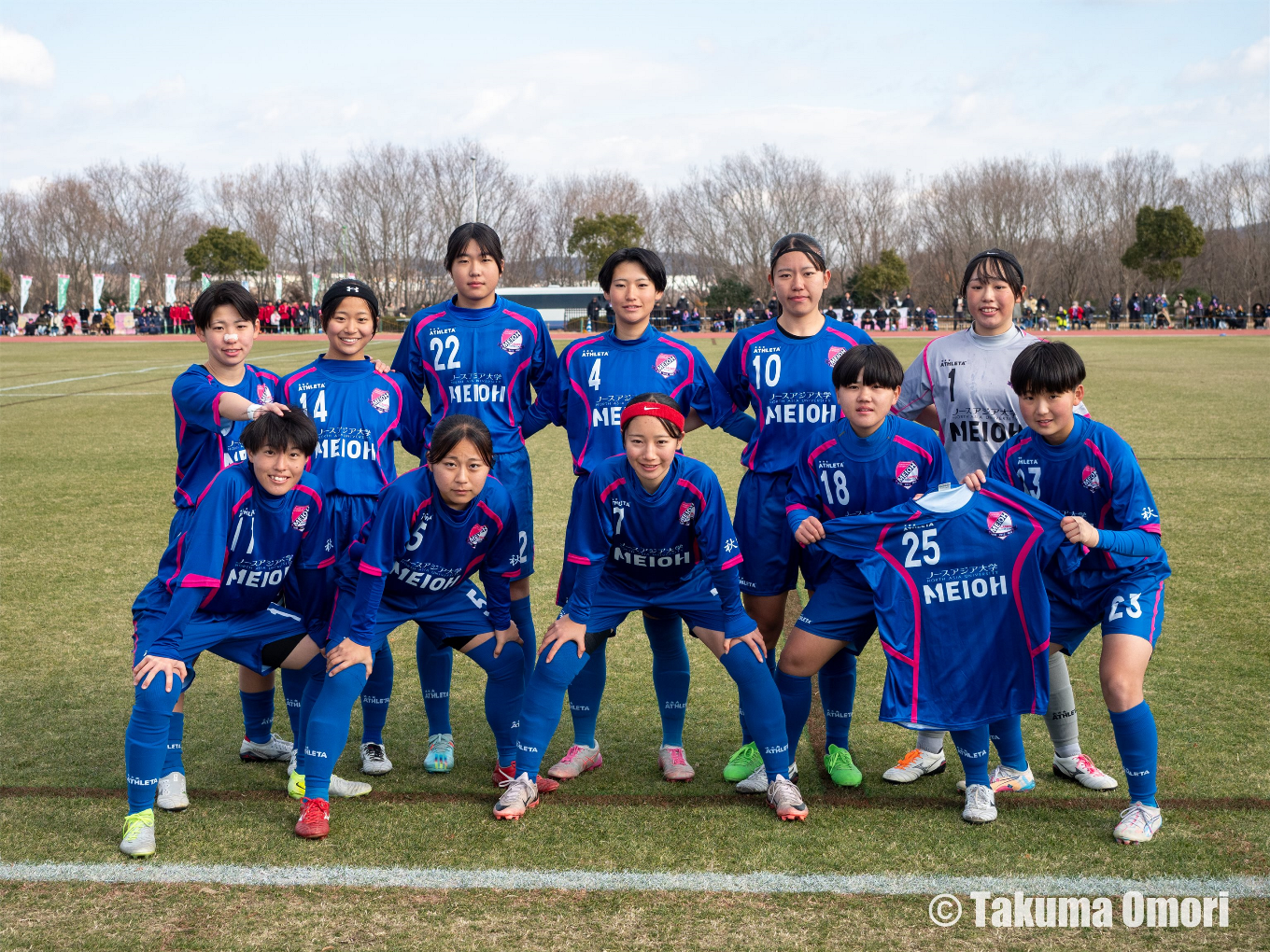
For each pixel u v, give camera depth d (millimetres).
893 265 52781
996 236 60719
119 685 4473
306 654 3541
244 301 3719
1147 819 3105
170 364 24297
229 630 3393
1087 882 2854
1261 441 10711
